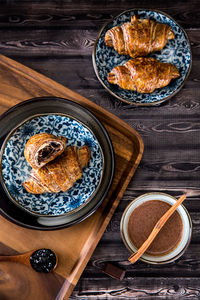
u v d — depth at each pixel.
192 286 0.88
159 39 0.85
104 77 0.88
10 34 0.91
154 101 0.86
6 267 0.82
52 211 0.81
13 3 0.91
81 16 0.91
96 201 0.81
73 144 0.83
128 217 0.85
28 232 0.83
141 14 0.88
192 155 0.90
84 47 0.91
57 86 0.83
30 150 0.77
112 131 0.85
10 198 0.80
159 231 0.86
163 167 0.90
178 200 0.84
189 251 0.88
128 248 0.84
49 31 0.91
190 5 0.91
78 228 0.83
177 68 0.89
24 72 0.83
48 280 0.82
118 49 0.86
